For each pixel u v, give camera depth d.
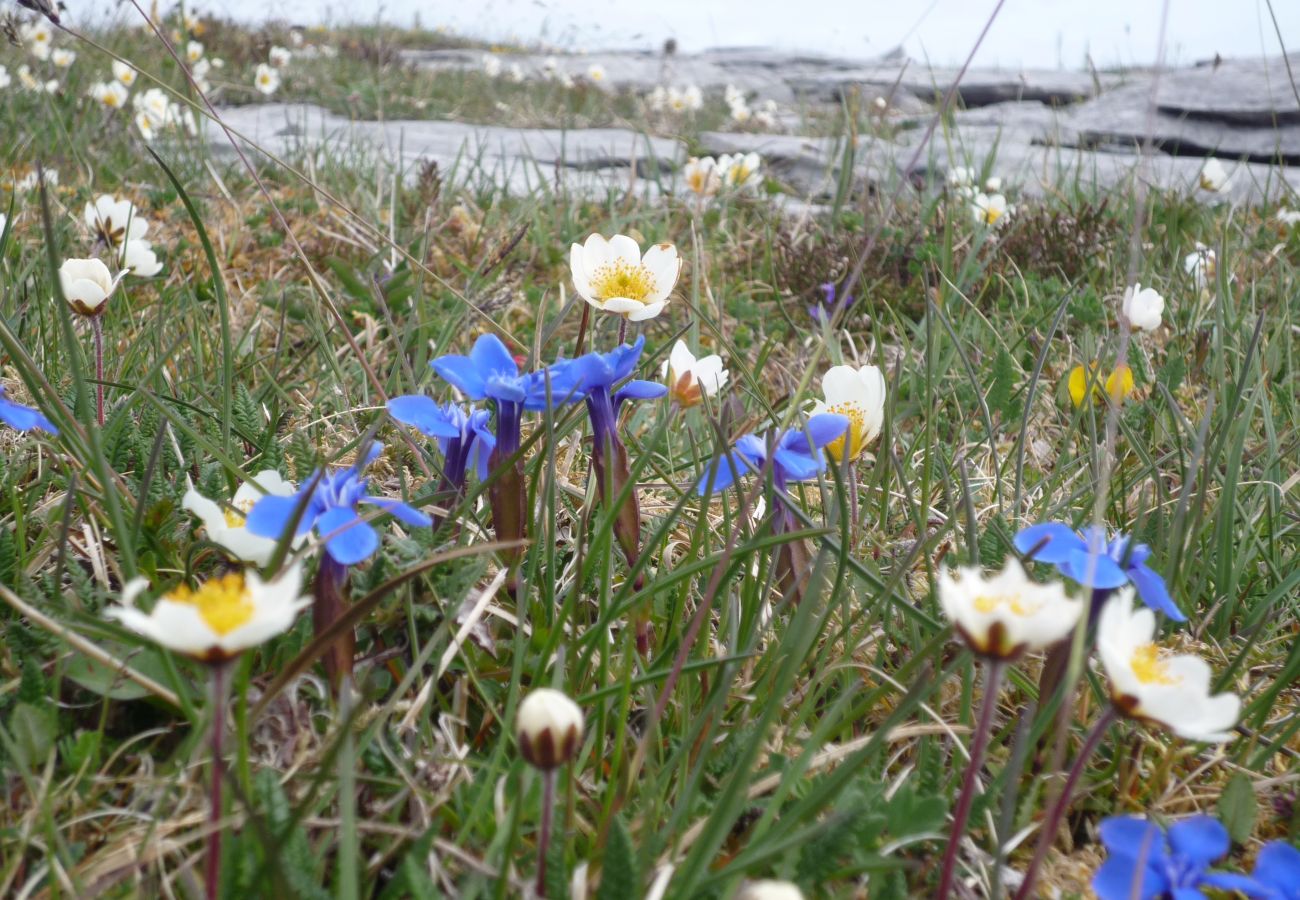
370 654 0.23
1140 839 0.16
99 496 0.27
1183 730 0.16
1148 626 0.17
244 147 1.04
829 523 0.28
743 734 0.22
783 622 0.27
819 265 0.69
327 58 2.17
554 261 0.72
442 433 0.24
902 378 0.50
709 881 0.16
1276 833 0.23
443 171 1.00
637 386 0.25
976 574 0.16
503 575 0.25
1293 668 0.24
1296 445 0.38
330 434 0.38
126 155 0.92
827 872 0.17
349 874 0.15
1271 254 0.67
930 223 0.75
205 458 0.31
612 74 2.87
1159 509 0.30
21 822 0.18
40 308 0.41
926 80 2.10
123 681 0.21
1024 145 1.23
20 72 1.11
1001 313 0.61
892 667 0.27
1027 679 0.26
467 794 0.20
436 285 0.63
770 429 0.23
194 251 0.65
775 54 3.23
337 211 0.74
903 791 0.20
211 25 2.04
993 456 0.36
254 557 0.21
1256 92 1.29
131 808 0.19
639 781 0.21
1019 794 0.22
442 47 3.18
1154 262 0.67
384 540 0.25
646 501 0.35
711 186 0.84
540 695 0.15
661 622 0.26
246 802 0.14
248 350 0.49
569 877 0.18
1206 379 0.51
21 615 0.23
